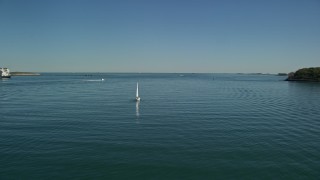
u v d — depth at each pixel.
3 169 21.20
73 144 27.22
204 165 22.11
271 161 23.02
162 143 27.64
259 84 152.88
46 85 129.62
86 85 132.50
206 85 139.75
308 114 44.94
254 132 32.25
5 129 33.44
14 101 62.78
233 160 23.19
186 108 51.41
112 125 35.75
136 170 21.19
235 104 57.91
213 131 32.56
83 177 20.02
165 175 20.42
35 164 22.17
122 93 86.19
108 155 24.14
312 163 22.61
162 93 86.94
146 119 39.97
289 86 131.12
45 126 35.09
